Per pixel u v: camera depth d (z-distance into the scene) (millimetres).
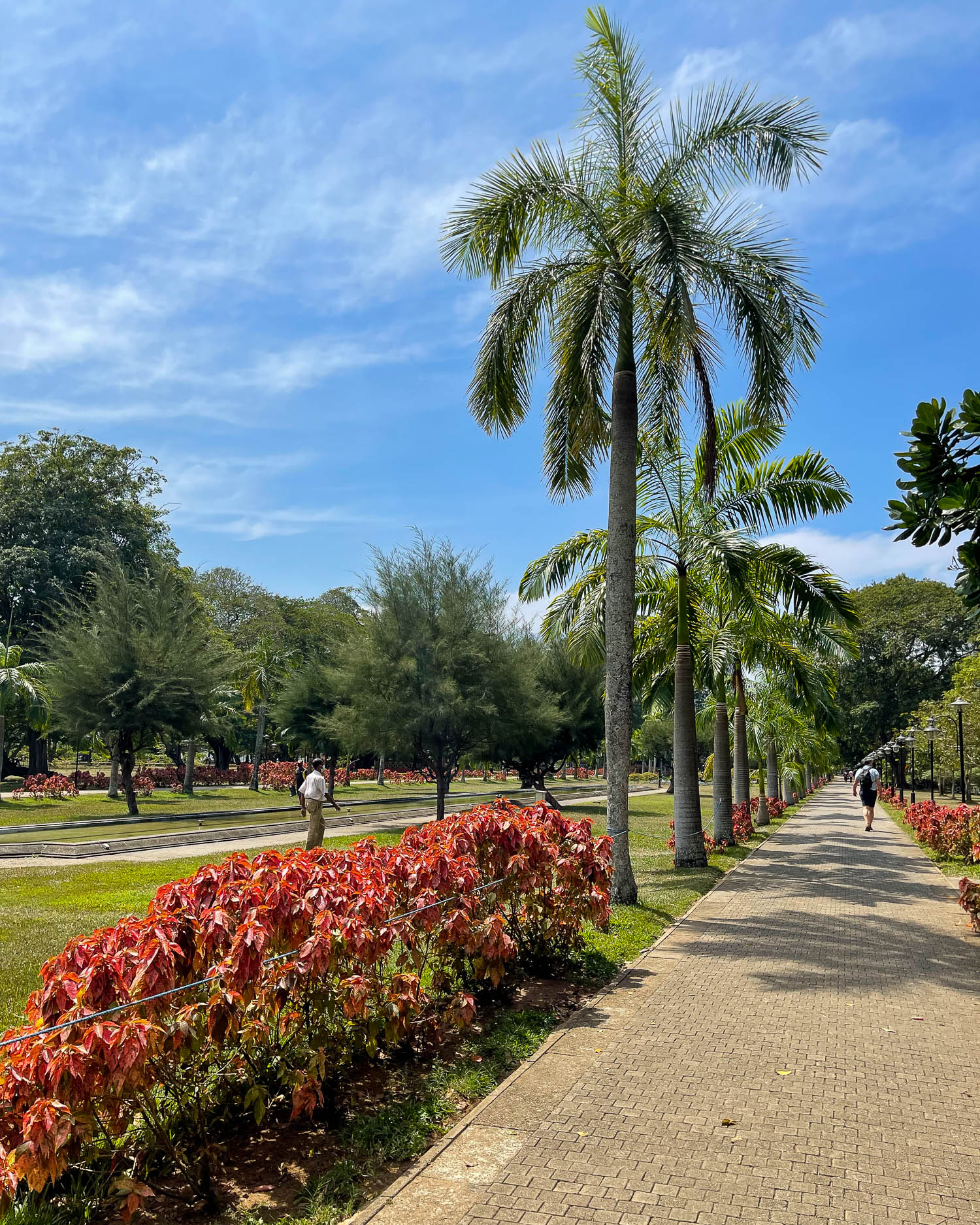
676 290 9578
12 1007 5996
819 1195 3467
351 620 39906
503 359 11164
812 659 19656
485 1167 3695
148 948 3350
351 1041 4348
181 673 26547
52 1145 2725
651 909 10000
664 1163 3734
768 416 11109
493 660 23188
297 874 4465
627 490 10828
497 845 6562
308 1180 3564
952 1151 3873
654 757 66438
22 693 34906
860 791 23719
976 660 36656
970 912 9047
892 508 4594
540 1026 5684
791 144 10555
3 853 15969
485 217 10906
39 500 39969
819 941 8453
